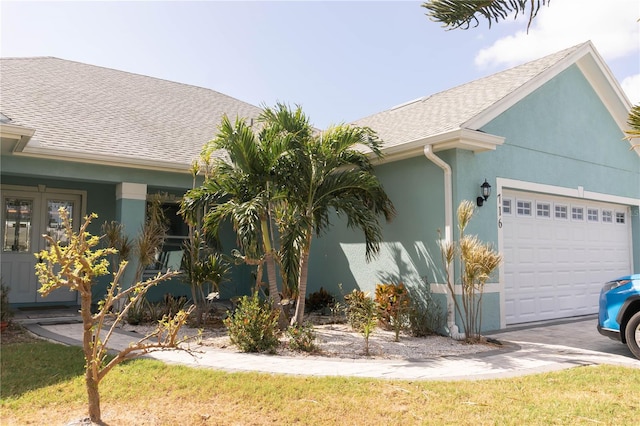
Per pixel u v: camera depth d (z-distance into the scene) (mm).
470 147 8969
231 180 8508
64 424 4242
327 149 8594
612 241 12672
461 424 4289
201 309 9586
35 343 7312
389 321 9102
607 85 12109
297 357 6832
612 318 7285
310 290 12508
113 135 11047
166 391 5125
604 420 4375
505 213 10125
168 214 12906
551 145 10992
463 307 8859
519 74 11031
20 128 7836
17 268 11406
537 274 10602
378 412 4562
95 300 11227
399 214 10094
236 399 4895
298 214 8609
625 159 13062
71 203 12078
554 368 6297
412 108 12805
